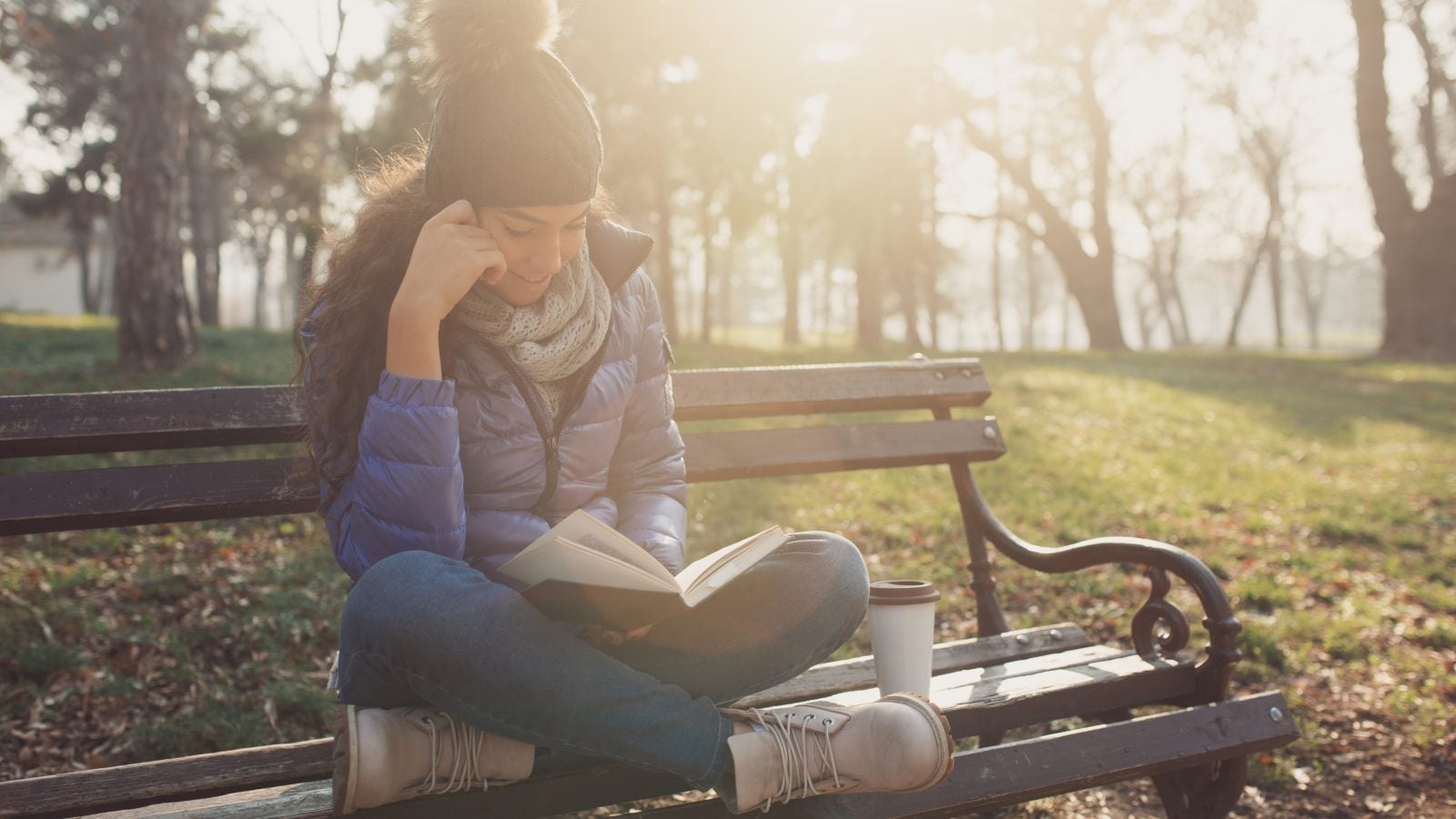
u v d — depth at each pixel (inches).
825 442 103.8
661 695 60.5
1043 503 268.1
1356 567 225.3
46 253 2112.5
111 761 121.3
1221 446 392.5
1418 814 117.0
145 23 492.1
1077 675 89.4
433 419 61.1
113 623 159.0
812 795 64.1
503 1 59.0
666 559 70.4
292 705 134.8
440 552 63.1
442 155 61.0
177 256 498.3
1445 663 163.3
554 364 67.6
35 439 76.1
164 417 80.3
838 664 93.7
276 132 813.2
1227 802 88.0
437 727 58.9
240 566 189.2
